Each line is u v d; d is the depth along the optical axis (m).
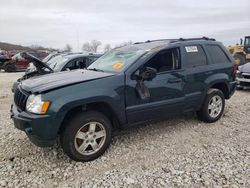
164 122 5.38
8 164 3.64
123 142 4.38
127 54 4.57
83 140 3.69
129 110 4.01
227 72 5.46
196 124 5.26
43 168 3.55
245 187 3.00
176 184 3.10
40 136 3.37
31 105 3.44
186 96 4.73
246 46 16.11
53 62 8.44
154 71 3.98
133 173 3.38
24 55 6.49
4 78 14.78
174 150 4.05
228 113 6.10
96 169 3.52
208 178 3.20
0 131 4.93
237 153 3.89
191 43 5.00
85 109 3.74
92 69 4.68
